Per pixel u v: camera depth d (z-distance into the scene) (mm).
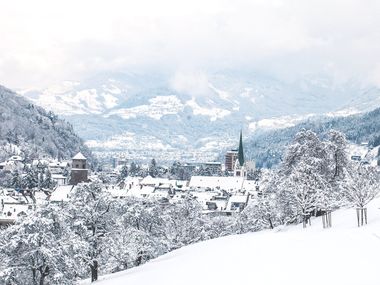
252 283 37219
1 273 59656
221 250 59188
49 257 60781
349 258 41531
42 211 64812
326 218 81688
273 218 113812
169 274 48125
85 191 78188
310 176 91562
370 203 90562
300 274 37875
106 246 74750
